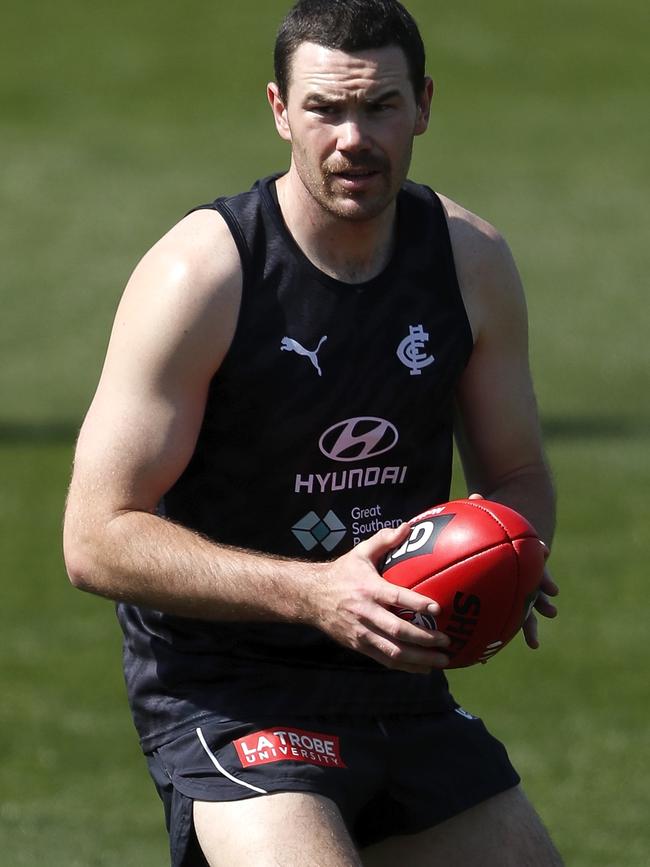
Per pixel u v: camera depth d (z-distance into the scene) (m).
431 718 12.96
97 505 11.84
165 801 12.55
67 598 31.47
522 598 11.74
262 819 11.66
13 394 49.69
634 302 60.53
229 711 12.33
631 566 33.16
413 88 12.00
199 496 12.59
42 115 86.19
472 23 103.31
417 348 12.45
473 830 12.76
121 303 12.31
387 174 11.92
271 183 12.44
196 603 11.52
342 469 12.45
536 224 70.56
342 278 12.34
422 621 11.43
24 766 23.67
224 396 12.16
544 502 13.39
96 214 70.94
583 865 19.88
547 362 53.75
